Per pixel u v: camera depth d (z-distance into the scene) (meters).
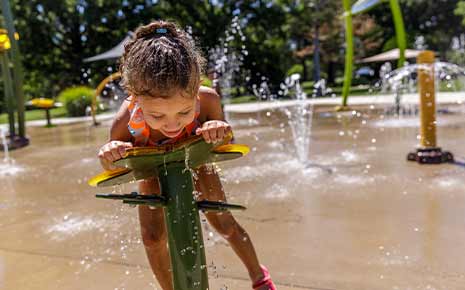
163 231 1.87
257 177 4.64
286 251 2.71
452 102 12.52
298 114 12.20
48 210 3.97
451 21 38.62
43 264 2.73
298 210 3.51
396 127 8.16
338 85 39.69
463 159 4.96
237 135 8.22
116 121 1.75
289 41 38.34
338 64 42.75
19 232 3.38
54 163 6.53
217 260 2.58
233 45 30.25
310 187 4.18
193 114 1.48
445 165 4.73
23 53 31.95
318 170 4.83
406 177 4.33
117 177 1.57
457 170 4.48
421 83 4.94
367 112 11.58
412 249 2.65
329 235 2.94
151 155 1.50
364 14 36.09
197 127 1.70
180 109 1.42
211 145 1.54
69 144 8.76
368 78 40.88
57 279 2.50
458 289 2.15
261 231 3.08
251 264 2.04
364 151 5.83
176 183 1.58
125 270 2.58
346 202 3.65
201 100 1.75
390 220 3.16
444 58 37.06
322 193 3.95
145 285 2.37
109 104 19.69
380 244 2.75
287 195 3.94
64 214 3.80
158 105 1.38
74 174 5.61
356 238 2.87
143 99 1.40
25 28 31.20
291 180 4.47
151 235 1.86
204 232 3.02
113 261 2.72
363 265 2.46
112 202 4.07
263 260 2.59
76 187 4.84
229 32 30.59
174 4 32.00
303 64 43.81
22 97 8.77
